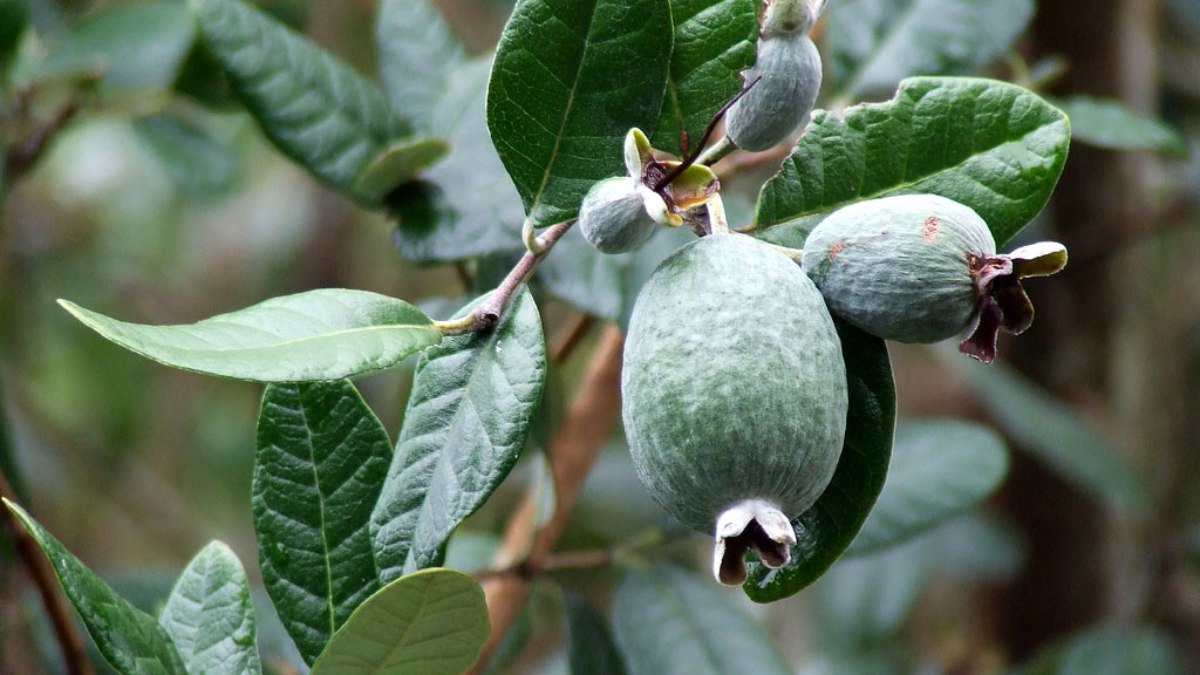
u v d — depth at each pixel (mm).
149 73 802
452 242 611
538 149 530
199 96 744
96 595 511
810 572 528
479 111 628
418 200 616
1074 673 871
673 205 516
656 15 526
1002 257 510
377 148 631
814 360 499
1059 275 939
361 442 541
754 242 509
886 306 511
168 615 539
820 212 541
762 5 529
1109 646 878
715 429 495
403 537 523
